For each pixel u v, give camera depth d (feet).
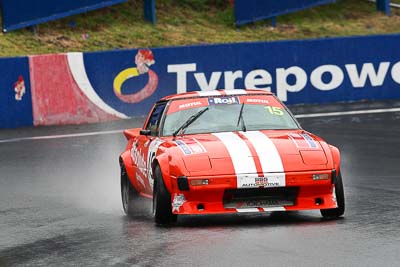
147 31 375.66
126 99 272.92
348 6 423.64
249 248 92.68
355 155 186.70
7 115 261.65
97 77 269.85
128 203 128.57
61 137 235.81
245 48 283.59
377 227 104.01
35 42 347.15
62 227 116.47
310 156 109.29
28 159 199.41
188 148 111.55
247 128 120.47
